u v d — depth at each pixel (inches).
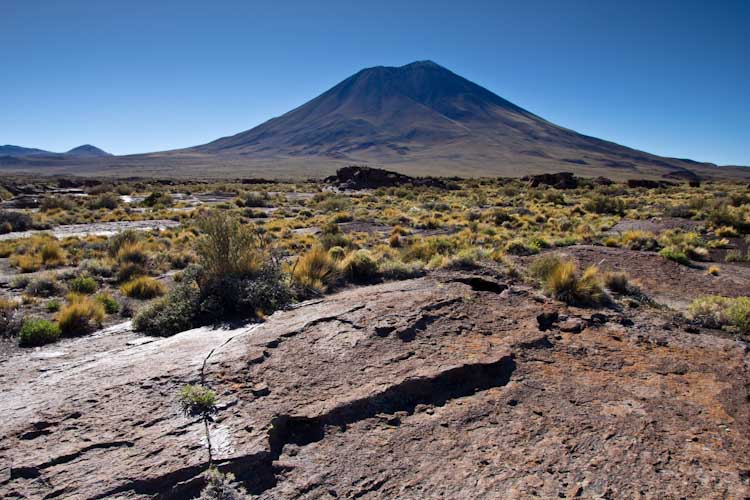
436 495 136.7
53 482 139.6
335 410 173.8
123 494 135.9
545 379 199.5
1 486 137.9
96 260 526.6
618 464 147.2
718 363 217.0
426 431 165.6
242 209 1238.3
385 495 137.6
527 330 246.1
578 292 305.0
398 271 394.6
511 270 371.6
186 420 167.8
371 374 198.1
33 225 929.5
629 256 498.6
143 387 189.9
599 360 219.0
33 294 402.0
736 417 172.4
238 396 182.9
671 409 177.3
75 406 177.6
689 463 147.6
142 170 7421.3
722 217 756.6
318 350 222.1
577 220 944.9
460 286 320.5
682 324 273.6
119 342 265.9
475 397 186.2
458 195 1836.9
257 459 149.5
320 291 342.6
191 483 139.6
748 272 439.2
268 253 389.1
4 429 163.6
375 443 159.9
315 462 151.4
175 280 460.4
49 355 248.1
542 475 143.2
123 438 158.2
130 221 1080.2
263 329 252.2
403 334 234.5
